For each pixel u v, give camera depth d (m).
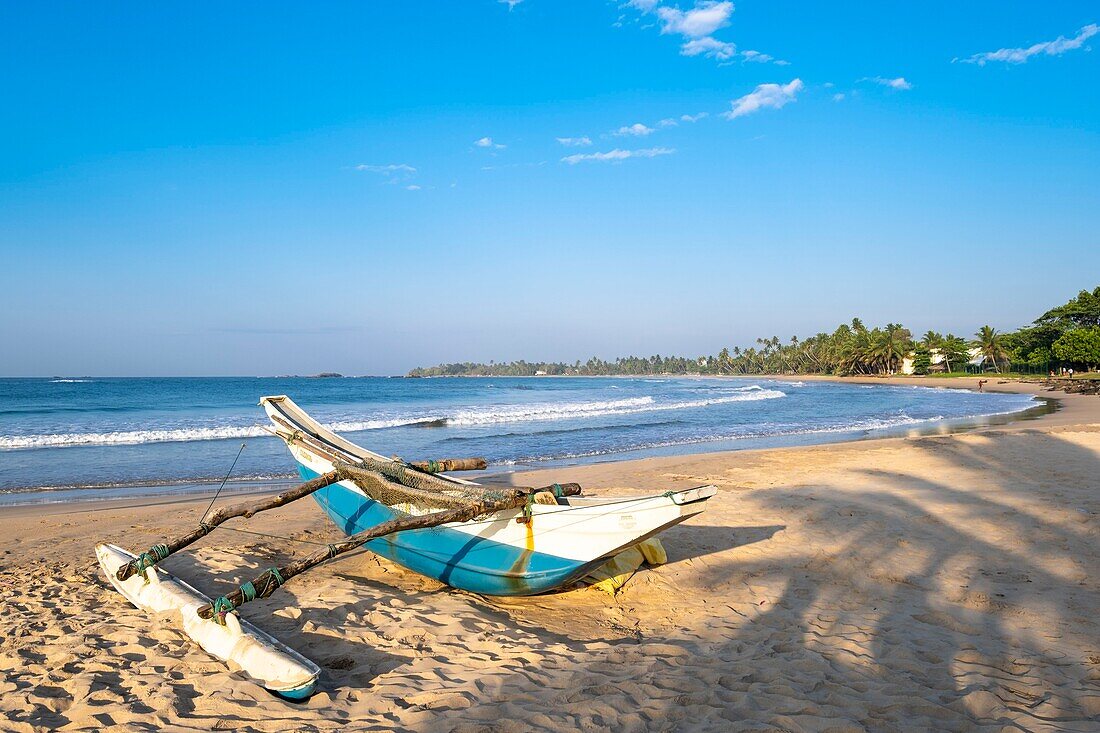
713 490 5.68
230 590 6.75
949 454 16.50
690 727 4.03
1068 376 85.88
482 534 6.43
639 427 28.75
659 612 6.34
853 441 21.50
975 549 8.30
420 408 40.75
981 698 4.39
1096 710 4.28
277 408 9.69
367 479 7.18
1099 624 5.88
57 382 106.94
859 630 5.77
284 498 7.04
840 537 8.95
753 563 7.86
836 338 159.00
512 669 4.88
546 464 17.86
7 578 7.26
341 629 5.57
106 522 10.42
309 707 4.26
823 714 4.20
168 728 3.93
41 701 4.21
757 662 5.06
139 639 5.26
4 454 19.36
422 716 4.12
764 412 38.22
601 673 4.85
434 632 5.58
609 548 5.77
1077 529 9.08
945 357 126.06
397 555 7.21
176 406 41.69
